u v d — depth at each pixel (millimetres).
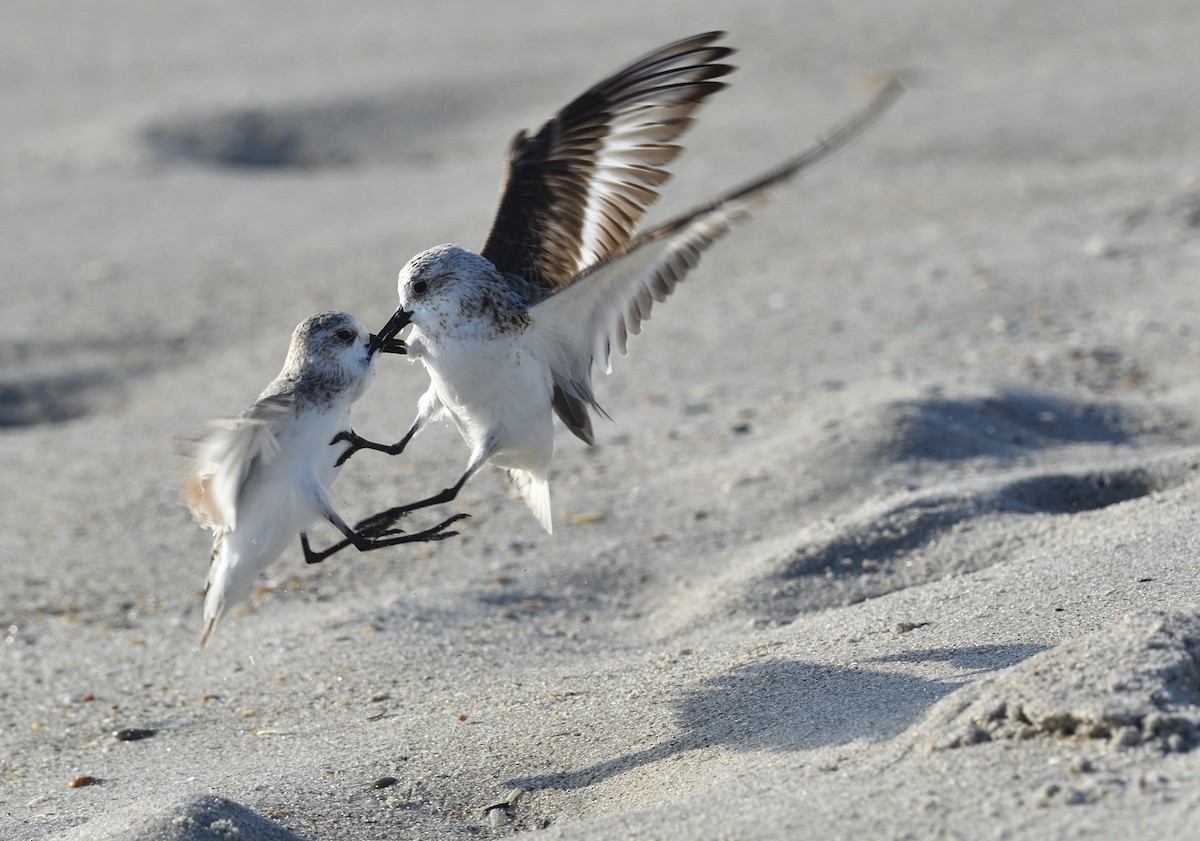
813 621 9266
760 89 29359
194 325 18578
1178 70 27297
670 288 8445
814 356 15586
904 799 6164
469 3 39812
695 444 13586
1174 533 9078
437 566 11688
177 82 33219
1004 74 28672
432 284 8383
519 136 9977
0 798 8328
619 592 11094
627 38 33969
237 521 7984
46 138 29250
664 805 6785
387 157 27656
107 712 9688
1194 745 6117
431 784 7875
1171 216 19297
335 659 10031
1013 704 6551
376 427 14812
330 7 40906
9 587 11977
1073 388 14117
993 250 18578
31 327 18578
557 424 14422
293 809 7645
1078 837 5613
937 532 10641
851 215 20875
